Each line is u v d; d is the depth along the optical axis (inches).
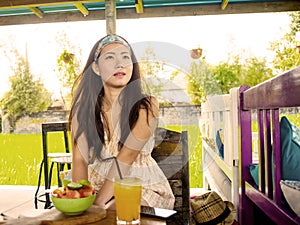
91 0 158.7
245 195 87.8
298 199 46.5
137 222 37.2
